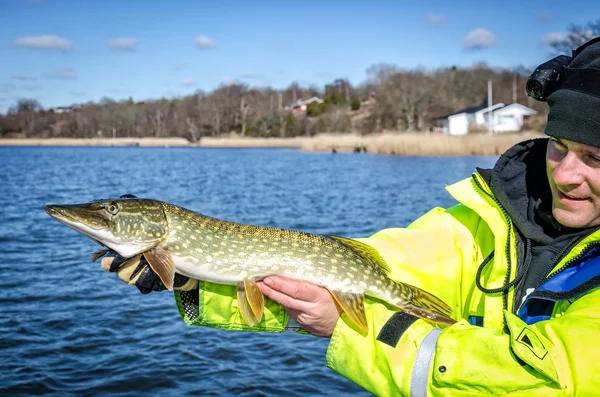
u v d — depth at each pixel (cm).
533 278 211
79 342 638
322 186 2455
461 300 242
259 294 257
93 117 10525
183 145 10206
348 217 1557
